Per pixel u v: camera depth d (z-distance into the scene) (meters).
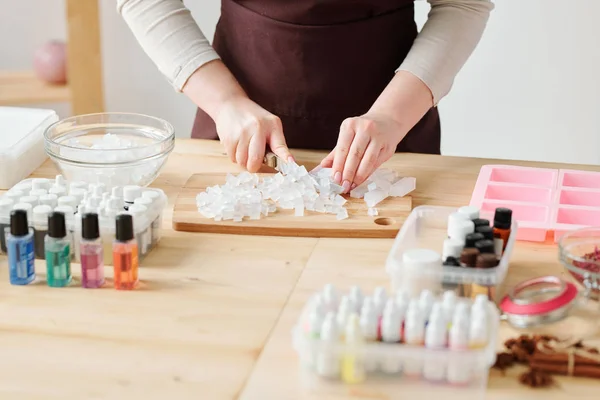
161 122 1.42
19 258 1.02
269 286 1.04
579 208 1.22
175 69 1.47
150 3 1.49
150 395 0.82
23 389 0.82
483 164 1.47
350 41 1.53
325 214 1.24
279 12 1.52
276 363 0.87
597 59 2.28
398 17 1.55
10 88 2.55
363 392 0.82
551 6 2.25
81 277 1.04
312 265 1.10
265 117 1.41
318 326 0.83
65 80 2.59
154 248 1.15
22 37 2.76
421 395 0.81
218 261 1.11
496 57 2.35
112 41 2.64
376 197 1.28
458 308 0.83
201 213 1.23
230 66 1.63
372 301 0.85
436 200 1.31
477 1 1.51
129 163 1.26
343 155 1.34
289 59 1.55
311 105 1.58
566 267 0.98
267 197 1.30
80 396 0.81
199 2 2.51
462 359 0.80
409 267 0.95
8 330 0.93
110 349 0.90
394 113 1.40
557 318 0.90
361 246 1.16
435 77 1.45
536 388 0.83
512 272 1.07
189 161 1.49
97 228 1.02
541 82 2.35
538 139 2.42
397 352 0.81
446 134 2.48
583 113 2.35
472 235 0.98
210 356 0.88
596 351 0.86
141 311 0.98
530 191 1.30
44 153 1.48
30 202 1.12
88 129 1.43
